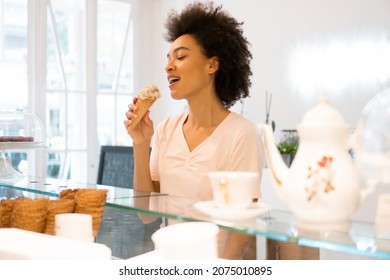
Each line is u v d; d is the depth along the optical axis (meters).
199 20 1.38
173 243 0.73
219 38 1.34
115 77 4.04
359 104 2.99
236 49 1.40
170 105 4.11
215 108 1.39
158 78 4.22
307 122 0.71
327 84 3.15
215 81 1.42
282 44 3.41
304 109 3.26
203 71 1.34
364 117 0.71
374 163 0.68
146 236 0.93
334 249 0.66
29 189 1.22
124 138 4.10
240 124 1.33
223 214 0.78
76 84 3.81
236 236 0.77
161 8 4.16
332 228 0.70
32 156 3.59
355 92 3.01
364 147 0.70
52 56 3.66
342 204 0.69
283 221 0.76
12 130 1.66
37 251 0.74
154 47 4.25
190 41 1.33
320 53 3.19
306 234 0.70
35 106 3.56
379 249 0.63
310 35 3.25
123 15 4.08
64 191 1.06
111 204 0.98
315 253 0.75
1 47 3.43
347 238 0.68
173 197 1.05
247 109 3.61
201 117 1.38
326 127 0.70
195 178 1.33
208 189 1.30
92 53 3.86
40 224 0.93
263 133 0.78
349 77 3.04
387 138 0.68
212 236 0.74
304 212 0.71
